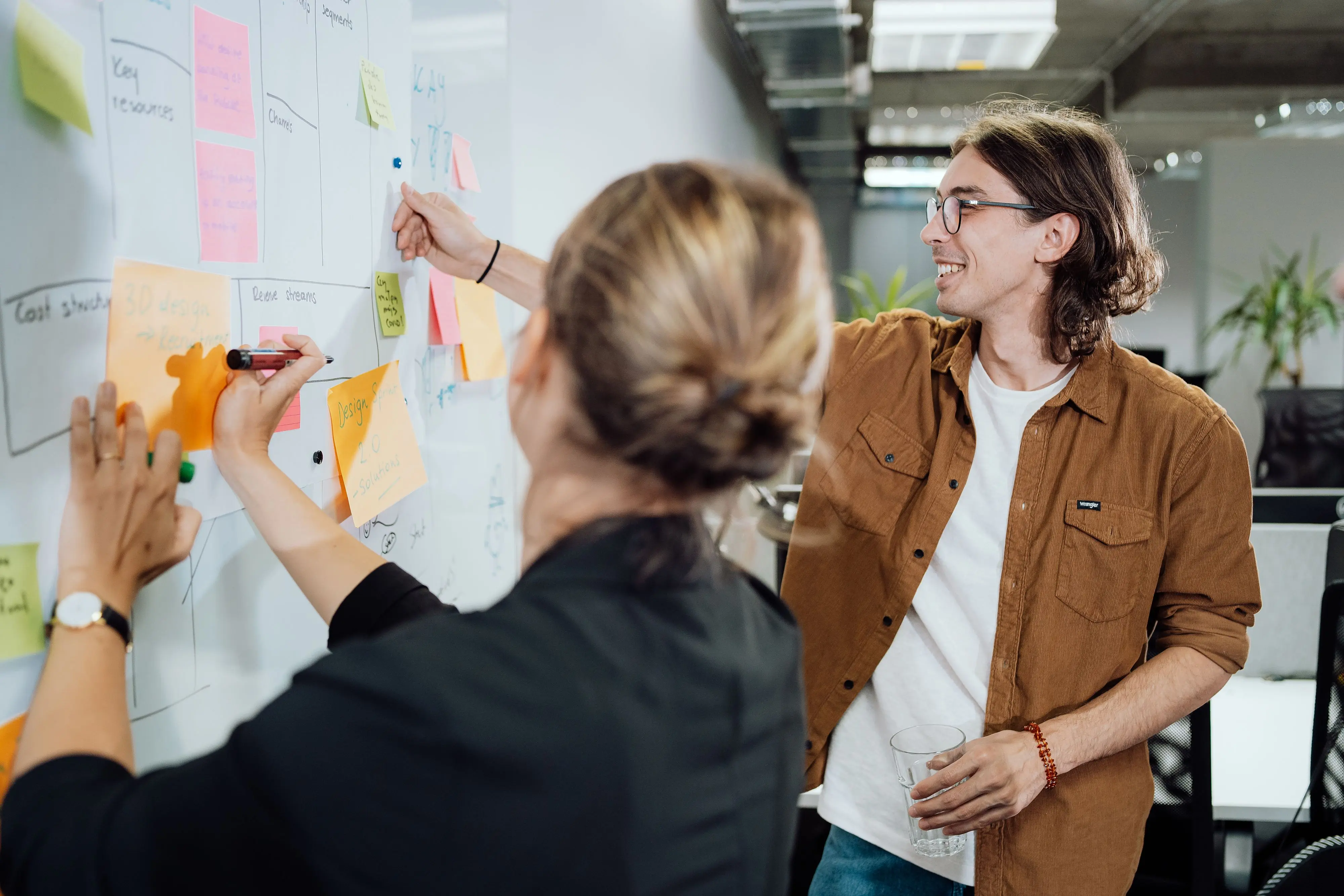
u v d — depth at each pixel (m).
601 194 0.55
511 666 0.48
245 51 0.84
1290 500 2.16
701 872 0.52
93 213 0.67
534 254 2.26
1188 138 9.55
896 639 1.28
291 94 0.91
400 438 1.14
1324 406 4.39
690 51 4.43
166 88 0.74
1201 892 1.47
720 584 0.60
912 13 5.67
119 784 0.49
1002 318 1.23
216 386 0.80
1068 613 1.19
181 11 0.76
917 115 9.21
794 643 0.65
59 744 0.53
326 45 0.98
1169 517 1.19
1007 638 1.20
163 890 0.44
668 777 0.51
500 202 1.63
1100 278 1.20
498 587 1.54
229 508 0.83
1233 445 1.17
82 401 0.64
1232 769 1.70
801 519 1.36
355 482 1.04
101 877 0.45
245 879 0.44
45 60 0.62
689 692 0.53
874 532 1.29
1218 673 1.17
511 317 1.71
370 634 0.78
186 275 0.76
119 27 0.69
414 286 1.21
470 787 0.46
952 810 1.07
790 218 0.54
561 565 0.54
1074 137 1.20
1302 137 7.79
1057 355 1.21
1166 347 10.67
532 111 2.22
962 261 1.23
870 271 11.68
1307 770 1.70
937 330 1.37
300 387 0.87
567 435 0.54
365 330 1.07
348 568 0.81
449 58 1.40
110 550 0.63
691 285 0.49
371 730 0.45
